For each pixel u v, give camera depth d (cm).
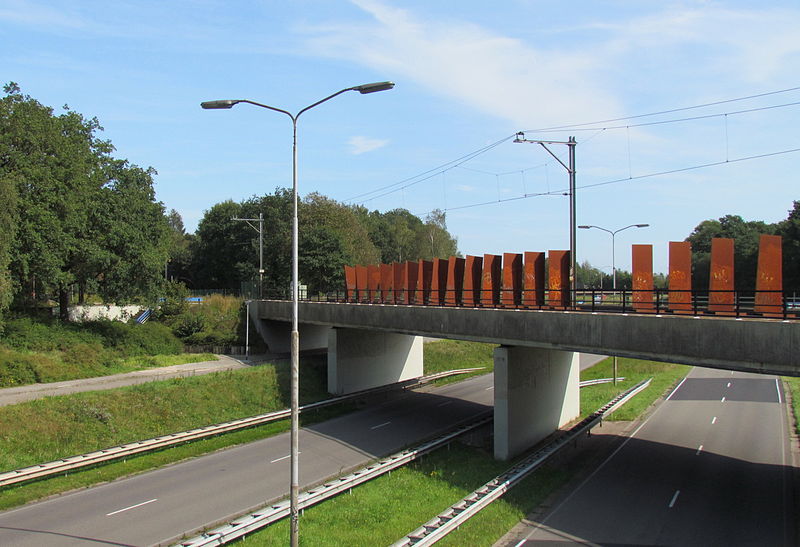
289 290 6938
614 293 2367
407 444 2822
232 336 5300
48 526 1791
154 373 4041
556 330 2311
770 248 1823
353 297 4497
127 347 4631
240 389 3609
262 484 2198
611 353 2089
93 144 5012
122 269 4616
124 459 2531
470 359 5716
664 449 2711
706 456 2588
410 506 1975
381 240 12100
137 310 5650
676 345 1875
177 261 10312
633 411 3500
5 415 2612
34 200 3925
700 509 1950
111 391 3134
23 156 3912
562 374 3203
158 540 1683
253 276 7950
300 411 3488
